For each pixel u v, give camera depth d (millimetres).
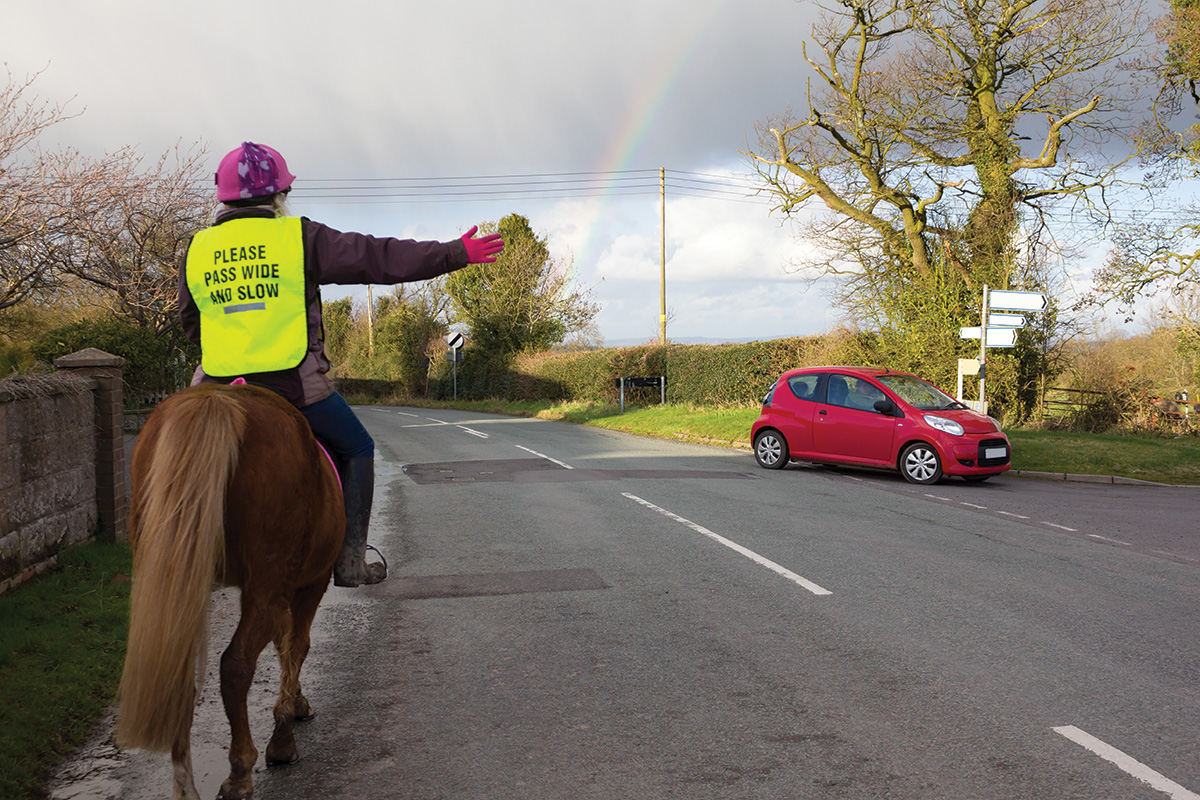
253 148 3385
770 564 7281
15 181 10289
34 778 3414
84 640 4859
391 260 3234
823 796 3258
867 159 21625
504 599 6266
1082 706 4145
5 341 13070
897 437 12828
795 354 23188
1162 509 10469
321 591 3559
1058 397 20203
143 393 15523
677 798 3262
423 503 10773
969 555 7648
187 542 2512
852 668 4727
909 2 20703
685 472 13742
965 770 3461
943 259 20578
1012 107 20656
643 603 6117
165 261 15508
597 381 31891
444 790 3344
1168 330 21438
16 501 5773
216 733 3979
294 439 2996
